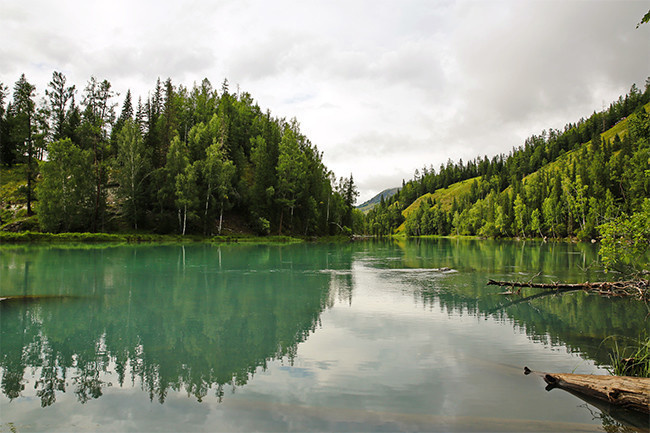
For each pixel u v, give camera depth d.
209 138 89.44
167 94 88.06
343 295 20.08
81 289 21.05
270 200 88.38
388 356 10.73
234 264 34.31
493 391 8.47
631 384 7.84
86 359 10.59
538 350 11.31
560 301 18.64
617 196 95.00
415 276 27.69
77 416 7.29
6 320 14.66
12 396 8.23
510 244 88.00
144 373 9.56
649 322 14.62
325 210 112.06
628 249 15.12
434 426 6.93
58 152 60.16
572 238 96.38
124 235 61.75
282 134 116.00
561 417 7.32
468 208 181.25
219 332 13.23
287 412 7.46
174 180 71.25
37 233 56.28
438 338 12.48
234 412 7.45
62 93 85.38
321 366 10.01
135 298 18.97
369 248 68.56
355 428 6.83
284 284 23.55
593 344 11.89
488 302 18.38
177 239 66.94
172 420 7.13
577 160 128.12
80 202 63.66
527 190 124.56
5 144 83.06
